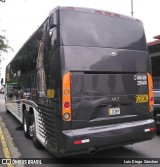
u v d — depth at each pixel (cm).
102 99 515
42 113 601
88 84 503
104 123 516
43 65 584
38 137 645
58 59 492
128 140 537
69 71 489
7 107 1438
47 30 555
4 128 991
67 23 503
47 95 553
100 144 500
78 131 487
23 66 866
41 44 607
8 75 1352
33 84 702
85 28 516
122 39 556
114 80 534
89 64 507
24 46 857
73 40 501
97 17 535
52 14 516
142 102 572
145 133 558
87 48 510
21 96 908
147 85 584
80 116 493
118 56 544
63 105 481
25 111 823
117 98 534
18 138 813
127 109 550
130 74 558
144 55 586
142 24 598
